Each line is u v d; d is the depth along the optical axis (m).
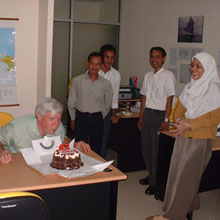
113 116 4.13
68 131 5.20
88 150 2.60
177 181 2.86
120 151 4.37
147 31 5.32
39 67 3.67
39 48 3.65
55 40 5.52
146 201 3.61
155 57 3.67
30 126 2.40
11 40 3.58
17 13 3.57
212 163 3.51
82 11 5.66
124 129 4.33
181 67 4.68
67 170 2.10
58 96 5.67
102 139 4.00
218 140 3.33
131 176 4.33
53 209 2.14
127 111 4.57
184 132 2.82
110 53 3.95
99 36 5.87
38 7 3.66
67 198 2.16
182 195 2.85
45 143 2.34
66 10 5.53
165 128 3.66
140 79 5.51
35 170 2.12
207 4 4.23
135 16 5.59
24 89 3.74
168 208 2.94
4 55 3.57
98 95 3.58
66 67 5.68
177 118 2.97
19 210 1.45
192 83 2.83
